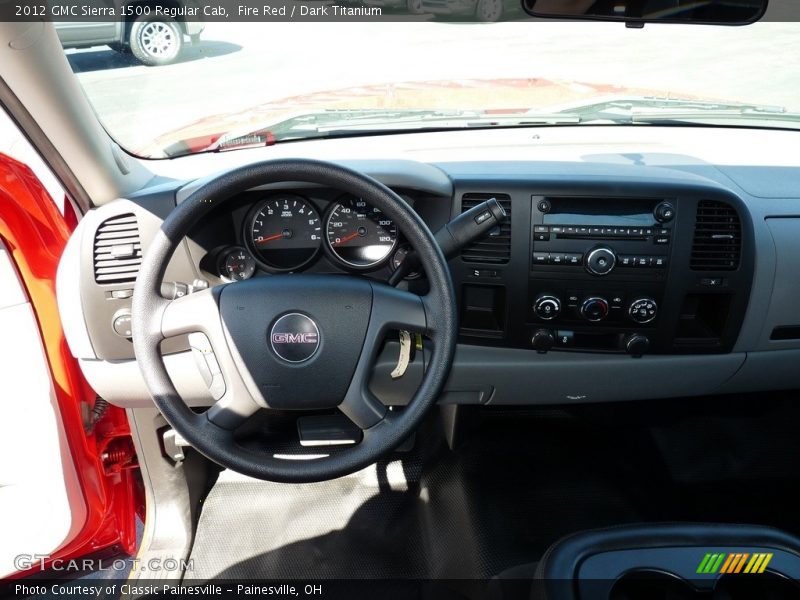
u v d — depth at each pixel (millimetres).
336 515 2105
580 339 1854
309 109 2035
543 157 1966
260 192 1668
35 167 1607
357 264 1739
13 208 1570
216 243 1739
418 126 2125
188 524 2029
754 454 2234
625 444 2297
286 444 2270
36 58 1284
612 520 1976
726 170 1985
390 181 1666
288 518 2100
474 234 1494
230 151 2016
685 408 2377
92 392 1951
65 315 1700
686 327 1902
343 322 1397
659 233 1723
